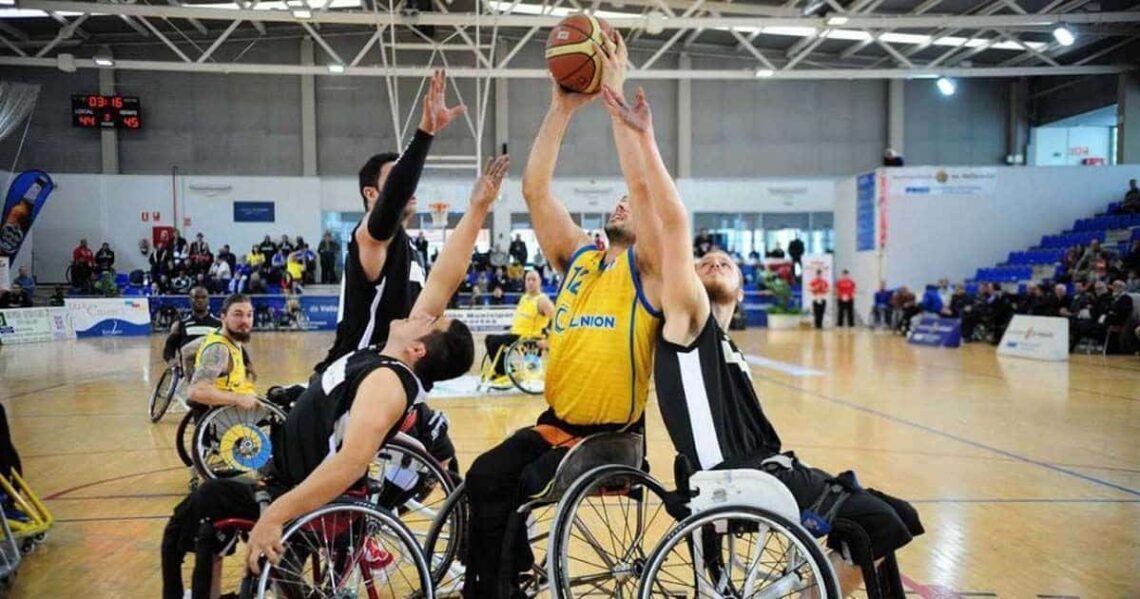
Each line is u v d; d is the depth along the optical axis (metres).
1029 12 18.61
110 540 4.05
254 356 13.48
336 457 2.37
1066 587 3.36
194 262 21.50
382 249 2.96
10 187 20.30
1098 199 19.78
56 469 5.64
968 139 24.88
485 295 20.81
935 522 4.26
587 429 2.73
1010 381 10.34
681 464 2.48
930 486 5.00
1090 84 22.31
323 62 23.52
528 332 9.31
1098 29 19.47
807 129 24.78
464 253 2.98
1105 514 4.42
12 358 13.65
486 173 3.00
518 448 2.72
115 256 23.38
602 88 2.44
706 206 24.77
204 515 2.57
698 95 24.58
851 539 2.43
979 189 19.77
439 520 2.88
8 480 3.90
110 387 9.98
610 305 2.62
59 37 18.38
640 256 2.60
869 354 14.22
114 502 4.77
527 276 9.34
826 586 2.30
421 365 2.61
